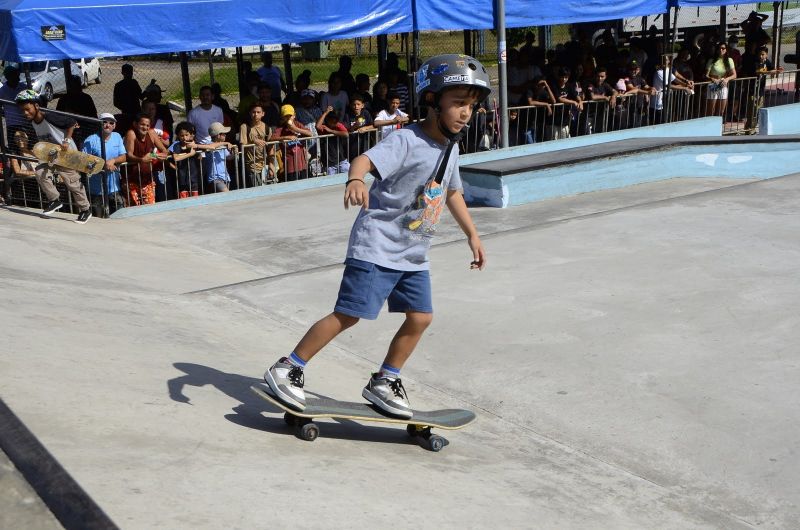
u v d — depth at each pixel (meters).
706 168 11.34
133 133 9.41
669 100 14.90
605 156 10.41
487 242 7.57
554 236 7.65
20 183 9.11
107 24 9.36
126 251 7.63
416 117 12.82
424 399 4.52
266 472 2.97
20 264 6.25
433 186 3.26
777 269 6.42
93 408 3.28
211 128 10.27
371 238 3.30
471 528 2.88
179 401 3.63
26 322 4.45
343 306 3.31
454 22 11.96
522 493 3.37
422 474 3.34
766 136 11.59
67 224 8.45
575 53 14.70
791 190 9.00
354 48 30.59
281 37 10.51
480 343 5.26
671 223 7.89
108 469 2.68
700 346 5.07
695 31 21.00
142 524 2.34
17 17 8.88
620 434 4.12
